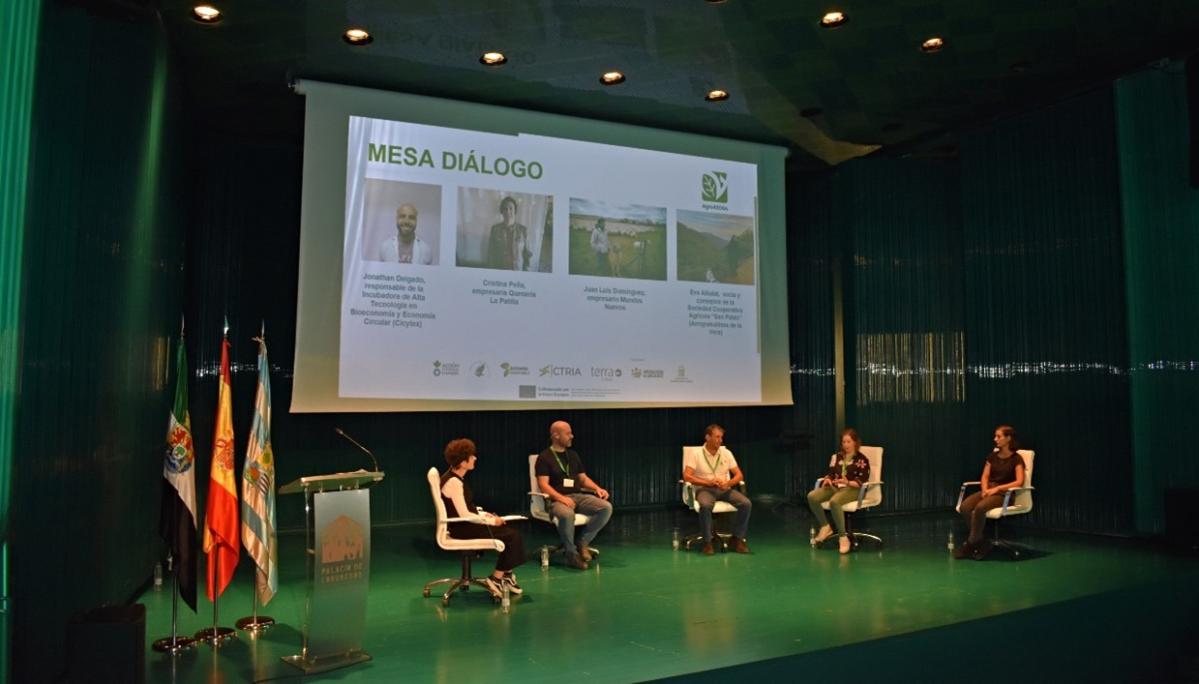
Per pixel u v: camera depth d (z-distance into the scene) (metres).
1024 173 7.27
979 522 5.90
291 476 7.21
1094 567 5.53
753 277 7.84
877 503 6.29
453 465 4.86
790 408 8.85
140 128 4.70
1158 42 5.88
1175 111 6.29
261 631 4.23
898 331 8.20
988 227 7.57
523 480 7.77
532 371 6.89
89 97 3.87
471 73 6.26
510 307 6.86
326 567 3.67
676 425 8.56
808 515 7.96
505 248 6.89
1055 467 7.01
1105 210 6.66
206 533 4.11
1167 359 6.32
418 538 6.78
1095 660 4.65
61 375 3.51
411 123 6.66
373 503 7.31
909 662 4.03
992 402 7.53
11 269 2.92
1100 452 6.70
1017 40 5.79
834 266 8.62
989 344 7.55
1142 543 6.30
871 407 8.09
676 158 7.62
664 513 8.09
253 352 7.28
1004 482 6.04
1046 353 7.09
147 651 3.88
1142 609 4.93
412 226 6.59
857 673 3.88
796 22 5.43
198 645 3.97
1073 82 6.61
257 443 4.26
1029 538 6.65
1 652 2.80
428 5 5.08
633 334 7.30
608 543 6.64
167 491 3.98
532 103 6.95
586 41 5.68
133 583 4.84
